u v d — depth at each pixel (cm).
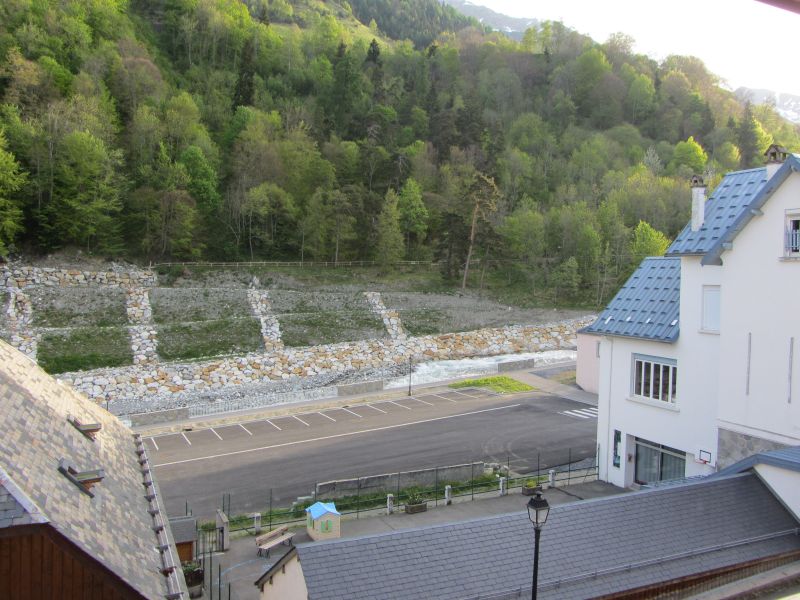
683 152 12062
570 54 16438
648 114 14538
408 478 2931
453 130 11494
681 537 1563
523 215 8831
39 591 1039
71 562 1059
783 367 1903
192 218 7638
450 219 8231
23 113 7506
